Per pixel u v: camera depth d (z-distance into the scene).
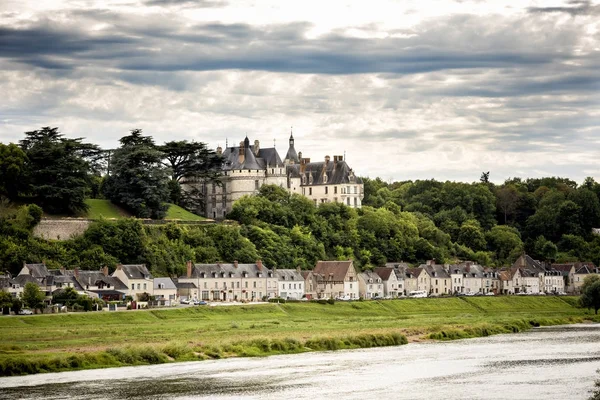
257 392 149.62
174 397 145.75
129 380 160.00
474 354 193.50
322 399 144.25
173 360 183.50
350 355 193.38
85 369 172.00
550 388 151.75
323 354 195.12
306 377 163.38
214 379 161.25
